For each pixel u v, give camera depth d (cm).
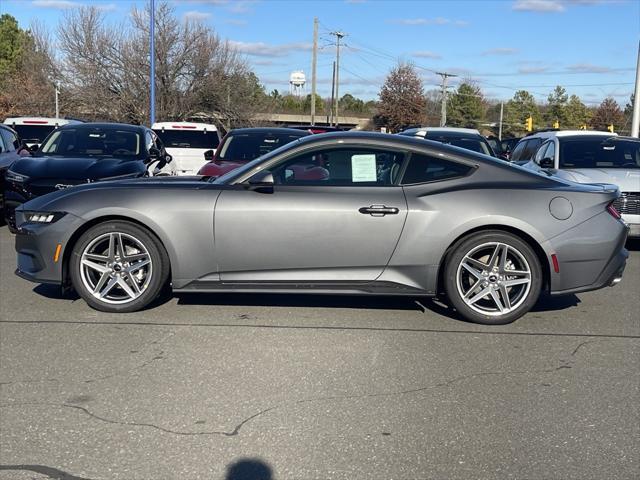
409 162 589
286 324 583
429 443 374
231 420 399
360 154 590
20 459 353
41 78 4400
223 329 566
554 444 375
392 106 6419
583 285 583
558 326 595
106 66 4075
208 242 576
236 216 572
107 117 4056
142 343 529
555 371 484
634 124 2225
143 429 387
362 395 437
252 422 396
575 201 578
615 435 386
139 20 4062
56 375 464
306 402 425
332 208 570
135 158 1030
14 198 934
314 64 4966
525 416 410
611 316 630
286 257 576
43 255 588
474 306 586
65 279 597
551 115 7056
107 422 395
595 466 352
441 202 572
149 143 1103
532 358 511
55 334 548
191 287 586
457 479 338
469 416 409
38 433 381
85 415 404
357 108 9531
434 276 577
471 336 560
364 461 354
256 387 447
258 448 366
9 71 5631
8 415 403
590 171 975
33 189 923
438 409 418
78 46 4041
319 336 552
